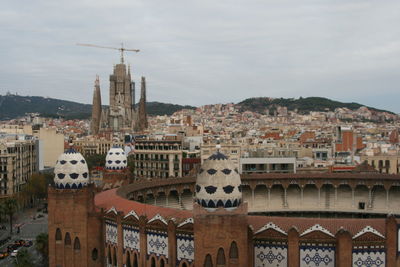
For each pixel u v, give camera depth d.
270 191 118.25
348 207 113.88
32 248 124.12
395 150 191.62
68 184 64.88
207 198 50.47
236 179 51.19
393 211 110.31
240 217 49.94
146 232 57.66
